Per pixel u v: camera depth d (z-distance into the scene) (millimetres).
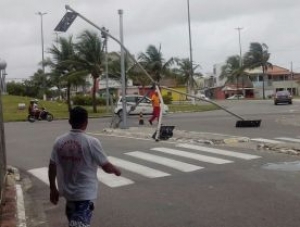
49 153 18250
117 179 12156
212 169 13078
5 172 12141
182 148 17547
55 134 26703
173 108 57188
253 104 65062
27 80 94062
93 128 30203
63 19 23453
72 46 52219
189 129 26672
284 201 9133
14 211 9305
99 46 50781
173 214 8648
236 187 10617
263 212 8438
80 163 5512
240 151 16281
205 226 7785
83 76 50438
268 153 15648
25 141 23328
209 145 18375
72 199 5492
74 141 5531
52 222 8672
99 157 5555
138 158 15594
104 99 68938
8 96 64875
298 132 23516
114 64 53250
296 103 63719
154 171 13141
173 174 12633
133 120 36344
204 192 10297
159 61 72938
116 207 9383
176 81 97500
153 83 26562
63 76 50500
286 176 11586
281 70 124312
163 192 10531
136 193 10562
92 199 5520
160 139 20781
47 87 75562
